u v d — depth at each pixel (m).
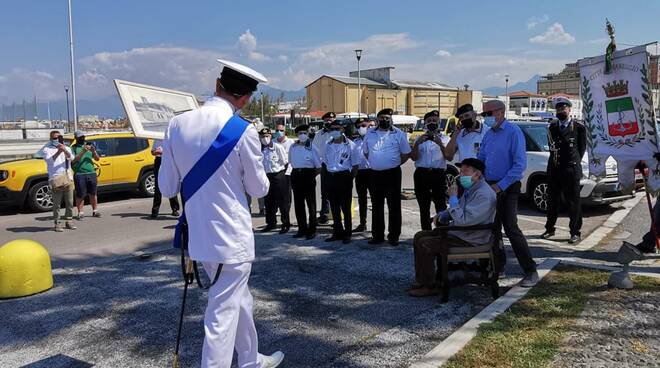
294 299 5.16
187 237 3.08
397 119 45.78
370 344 4.09
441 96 81.94
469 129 6.80
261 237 8.02
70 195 9.24
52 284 5.70
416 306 4.88
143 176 13.30
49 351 4.09
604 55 5.91
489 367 3.47
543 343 3.80
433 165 7.03
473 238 4.90
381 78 80.81
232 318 3.03
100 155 12.48
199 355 3.97
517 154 5.21
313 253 6.94
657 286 4.96
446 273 4.86
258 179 3.01
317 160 7.73
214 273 2.99
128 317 4.76
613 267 5.69
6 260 5.29
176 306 5.02
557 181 7.41
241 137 2.91
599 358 3.57
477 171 4.77
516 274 5.70
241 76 2.99
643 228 8.23
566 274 5.46
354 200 11.51
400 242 7.50
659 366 3.45
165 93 3.81
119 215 10.74
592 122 6.20
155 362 3.88
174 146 2.95
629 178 6.12
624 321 4.18
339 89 74.75
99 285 5.73
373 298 5.13
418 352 3.93
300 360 3.84
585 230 8.18
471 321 4.27
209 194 2.91
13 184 10.92
